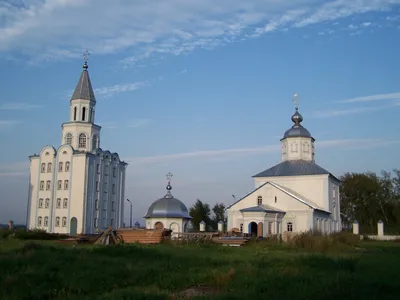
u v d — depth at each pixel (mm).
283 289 16516
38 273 18344
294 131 75250
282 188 63281
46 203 73188
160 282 18219
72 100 77188
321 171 69312
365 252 35375
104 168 76500
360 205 100250
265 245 39250
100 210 74438
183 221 61281
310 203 65812
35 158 75438
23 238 47250
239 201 64438
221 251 31266
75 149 74562
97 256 24344
